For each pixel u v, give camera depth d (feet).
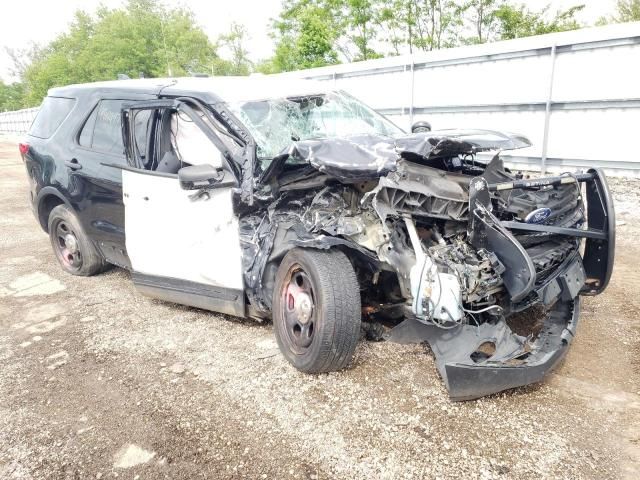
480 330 10.32
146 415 10.11
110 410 10.37
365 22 81.71
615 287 15.85
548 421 9.34
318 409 9.91
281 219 11.84
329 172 10.19
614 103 26.58
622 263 18.12
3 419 10.28
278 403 10.19
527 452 8.54
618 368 11.14
